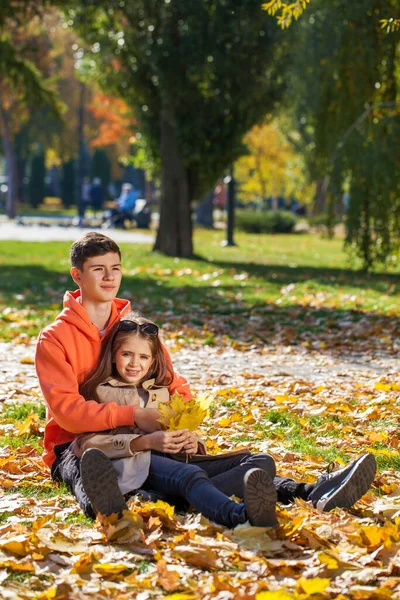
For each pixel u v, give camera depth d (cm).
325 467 541
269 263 2330
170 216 2328
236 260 2378
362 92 1869
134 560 381
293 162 4584
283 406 732
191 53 2059
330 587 352
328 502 435
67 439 491
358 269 2067
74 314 477
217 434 634
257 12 2052
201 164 2236
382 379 879
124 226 4009
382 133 1838
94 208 4666
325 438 635
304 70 2258
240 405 752
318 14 2014
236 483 445
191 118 2175
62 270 2020
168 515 422
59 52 5491
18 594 340
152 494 445
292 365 984
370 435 634
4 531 412
